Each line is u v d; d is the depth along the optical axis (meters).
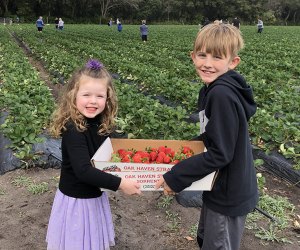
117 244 4.00
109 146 2.97
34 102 8.15
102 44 25.67
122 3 86.38
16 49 19.42
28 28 48.44
